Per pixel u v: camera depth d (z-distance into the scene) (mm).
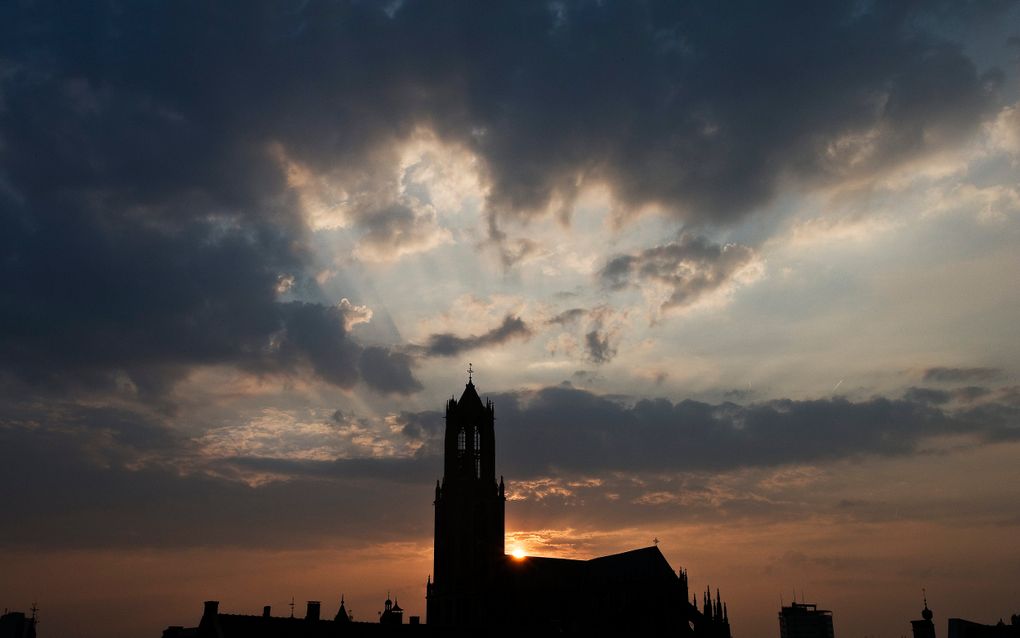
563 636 193250
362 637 155250
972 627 169750
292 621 150375
